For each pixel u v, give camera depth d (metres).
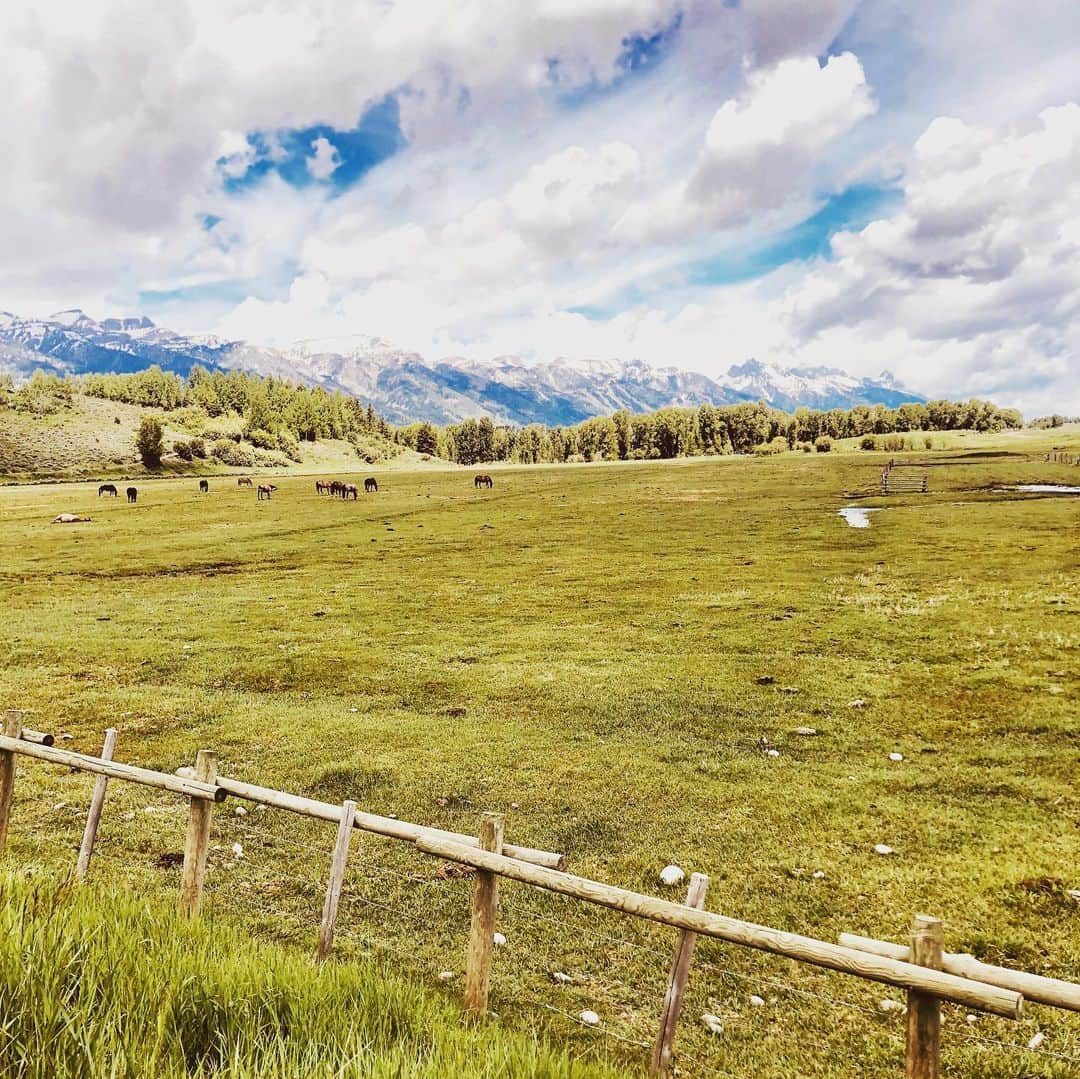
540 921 10.62
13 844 12.41
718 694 21.47
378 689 22.91
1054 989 4.25
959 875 11.55
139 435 188.75
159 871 11.60
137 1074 4.09
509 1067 4.89
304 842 13.01
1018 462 125.31
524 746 17.72
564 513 76.50
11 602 37.69
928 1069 4.61
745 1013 8.58
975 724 18.48
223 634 30.44
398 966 9.31
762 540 54.31
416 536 62.22
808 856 12.34
